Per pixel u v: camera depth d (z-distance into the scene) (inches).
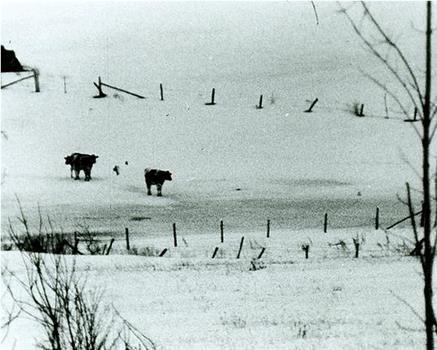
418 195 4067.4
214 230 3262.8
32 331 1030.4
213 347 1078.4
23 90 6614.2
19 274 1446.9
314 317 1390.3
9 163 4746.6
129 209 3764.8
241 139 5634.8
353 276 1947.6
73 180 4471.0
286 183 4498.0
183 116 6166.3
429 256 342.6
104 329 1050.1
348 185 4421.8
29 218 3486.7
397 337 1126.4
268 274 2033.7
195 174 4753.9
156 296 1648.6
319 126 5949.8
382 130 5728.3
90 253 2623.0
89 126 5718.5
